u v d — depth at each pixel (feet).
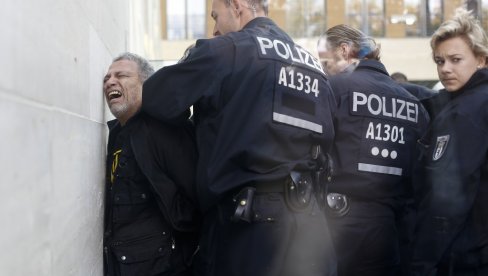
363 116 8.41
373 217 8.44
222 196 6.46
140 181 7.19
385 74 9.02
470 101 7.00
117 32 11.19
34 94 3.99
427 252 7.03
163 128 7.12
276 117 6.52
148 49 26.84
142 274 7.16
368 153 8.41
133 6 16.70
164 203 7.04
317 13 38.37
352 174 8.36
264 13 7.41
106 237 7.30
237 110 6.49
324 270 6.65
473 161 6.77
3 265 3.22
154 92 6.77
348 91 8.47
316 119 6.93
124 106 7.53
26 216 3.69
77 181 5.57
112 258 7.27
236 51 6.61
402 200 8.91
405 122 8.78
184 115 6.82
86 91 6.31
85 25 6.43
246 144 6.39
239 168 6.48
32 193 3.85
